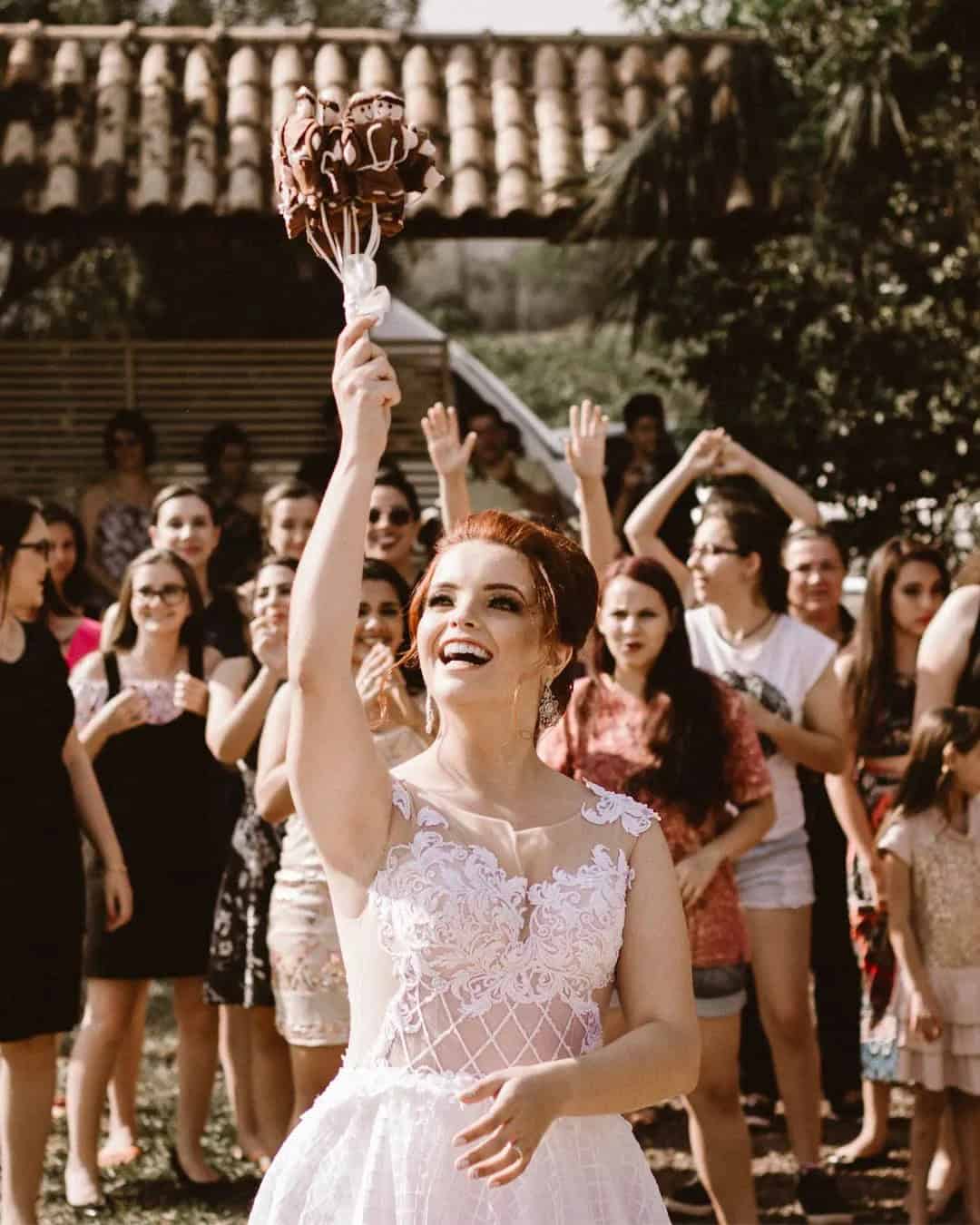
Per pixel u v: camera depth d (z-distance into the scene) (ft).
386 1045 8.47
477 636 8.84
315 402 36.19
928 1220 17.87
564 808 8.98
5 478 35.40
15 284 44.01
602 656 16.89
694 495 30.89
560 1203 8.31
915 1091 17.61
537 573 8.97
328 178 8.57
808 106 33.30
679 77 35.76
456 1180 8.23
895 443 34.22
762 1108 22.56
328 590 8.48
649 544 21.43
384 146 8.55
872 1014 19.27
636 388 73.41
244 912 18.65
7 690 16.74
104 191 33.71
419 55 36.99
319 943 16.16
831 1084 22.56
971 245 33.24
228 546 30.17
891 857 17.38
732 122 33.22
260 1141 20.12
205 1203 18.72
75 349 35.68
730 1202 16.22
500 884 8.50
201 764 19.69
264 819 16.92
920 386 34.01
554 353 75.87
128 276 45.11
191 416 35.88
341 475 8.58
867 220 33.35
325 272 44.01
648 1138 21.67
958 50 32.55
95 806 18.19
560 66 36.55
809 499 22.66
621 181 32.83
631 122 35.32
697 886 15.74
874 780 20.45
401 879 8.50
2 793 16.70
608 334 74.33
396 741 16.19
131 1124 20.52
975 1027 17.15
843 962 22.45
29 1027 16.63
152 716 19.48
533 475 35.09
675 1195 19.21
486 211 33.78
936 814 17.39
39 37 36.52
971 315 33.86
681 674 16.49
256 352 36.06
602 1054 8.06
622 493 30.40
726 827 16.57
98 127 34.83
